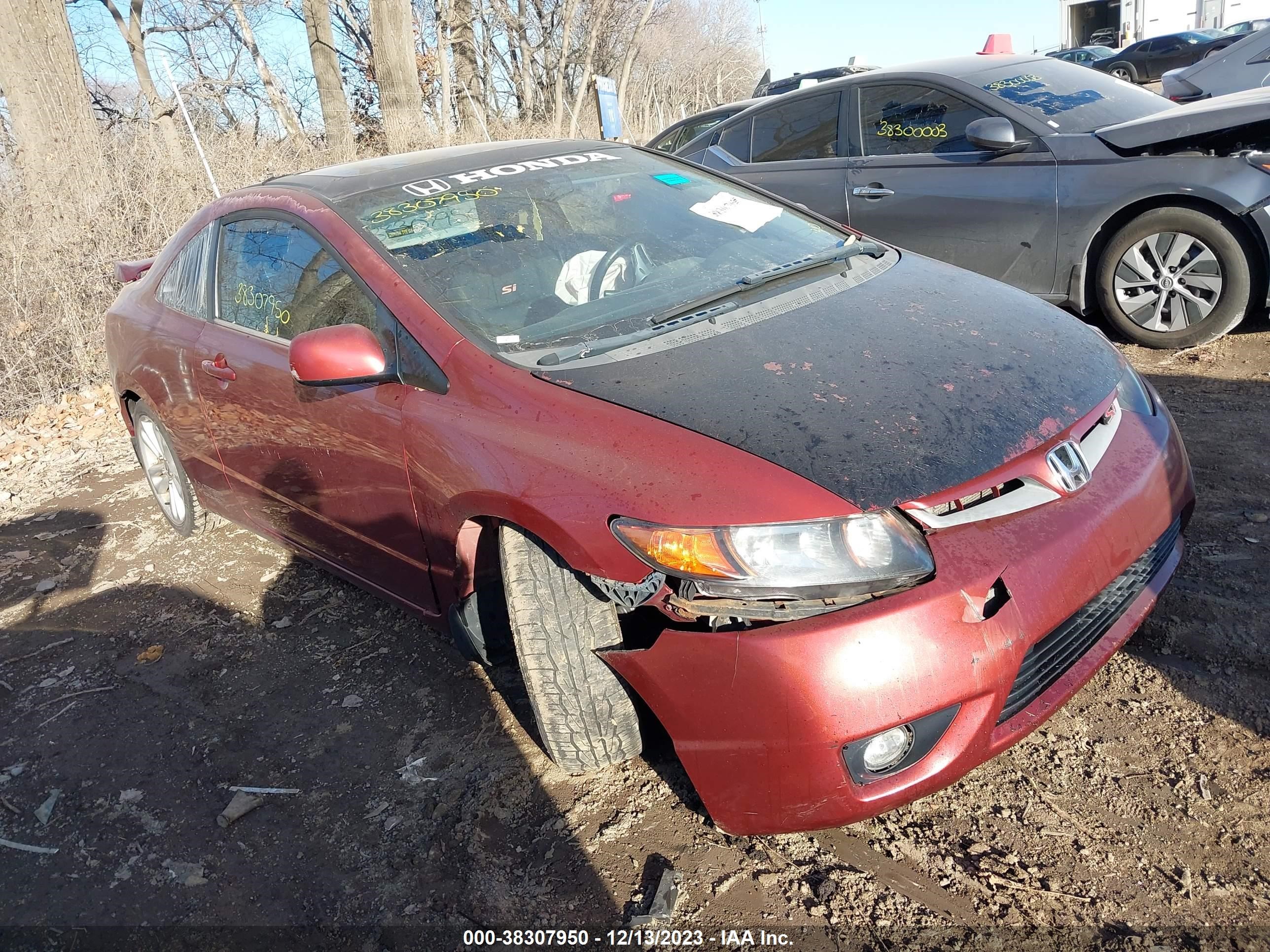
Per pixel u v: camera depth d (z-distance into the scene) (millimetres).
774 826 2072
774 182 6242
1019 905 2051
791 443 2105
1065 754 2424
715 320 2682
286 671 3385
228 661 3510
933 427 2156
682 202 3477
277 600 3877
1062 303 5168
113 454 6016
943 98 5523
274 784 2822
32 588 4359
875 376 2334
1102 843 2166
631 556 2098
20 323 7125
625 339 2596
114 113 11750
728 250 3238
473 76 18344
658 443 2170
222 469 3816
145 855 2639
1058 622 2053
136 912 2449
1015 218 5141
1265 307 4777
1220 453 3742
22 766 3105
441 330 2686
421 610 3027
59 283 7211
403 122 12789
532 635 2375
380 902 2344
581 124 22672
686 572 2014
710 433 2158
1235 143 4645
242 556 4320
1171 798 2246
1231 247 4562
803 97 6203
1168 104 5387
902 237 5660
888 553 1967
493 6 20438
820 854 2248
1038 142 5074
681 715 2104
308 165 10750
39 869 2654
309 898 2398
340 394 2910
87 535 4855
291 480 3336
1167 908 1993
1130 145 4758
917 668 1919
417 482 2674
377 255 2945
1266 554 3027
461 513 2533
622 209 3330
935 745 1992
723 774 2080
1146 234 4797
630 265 3076
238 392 3412
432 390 2652
